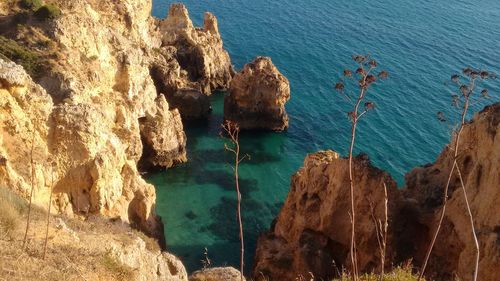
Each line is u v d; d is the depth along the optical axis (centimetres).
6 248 2325
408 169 6281
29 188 3562
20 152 3741
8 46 5088
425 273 3988
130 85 5822
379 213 4075
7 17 5550
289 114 7481
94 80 5356
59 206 3919
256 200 5944
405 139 6775
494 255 3434
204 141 7012
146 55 7488
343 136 7000
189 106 7375
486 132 3825
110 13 6994
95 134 4116
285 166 6581
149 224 4622
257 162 6631
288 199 4831
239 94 7088
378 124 7075
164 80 7388
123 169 4488
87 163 4047
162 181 6119
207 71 8125
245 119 7144
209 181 6200
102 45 5734
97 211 4094
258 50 9300
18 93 3828
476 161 3909
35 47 5228
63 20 5478
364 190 4138
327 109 7575
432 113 7231
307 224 4525
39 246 2458
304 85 8144
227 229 5438
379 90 7769
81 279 2297
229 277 3161
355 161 4231
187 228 5397
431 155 6494
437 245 4022
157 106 6256
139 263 2777
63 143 3991
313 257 4328
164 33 8319
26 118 3859
